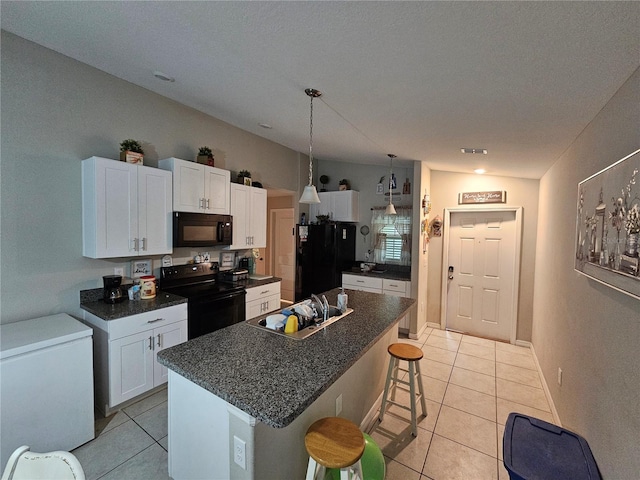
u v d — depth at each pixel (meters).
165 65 2.22
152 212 2.78
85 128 2.52
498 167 3.57
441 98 1.81
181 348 1.70
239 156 3.94
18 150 2.19
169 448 1.75
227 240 3.47
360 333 1.95
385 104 2.08
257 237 3.98
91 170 2.42
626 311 1.32
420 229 4.18
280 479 1.45
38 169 2.29
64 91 2.39
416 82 1.67
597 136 1.75
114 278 2.63
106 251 2.48
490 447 2.19
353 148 3.86
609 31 0.99
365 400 2.36
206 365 1.50
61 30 1.94
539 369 3.34
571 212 2.32
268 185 4.43
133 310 2.46
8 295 2.19
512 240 4.22
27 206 2.25
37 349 1.87
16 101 2.17
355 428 1.45
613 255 1.41
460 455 2.10
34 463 0.91
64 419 1.99
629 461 1.22
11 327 2.10
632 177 1.22
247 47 1.67
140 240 2.69
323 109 2.46
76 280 2.53
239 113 3.16
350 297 2.92
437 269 4.71
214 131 3.61
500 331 4.32
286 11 1.24
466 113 1.97
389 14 1.12
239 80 2.22
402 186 4.91
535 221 4.04
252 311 3.56
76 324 2.18
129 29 1.76
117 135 2.72
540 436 1.70
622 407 1.31
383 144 3.31
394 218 4.90
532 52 1.19
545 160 2.94
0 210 2.13
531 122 1.97
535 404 2.74
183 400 1.64
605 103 1.60
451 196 4.55
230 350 1.68
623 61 1.17
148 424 2.31
